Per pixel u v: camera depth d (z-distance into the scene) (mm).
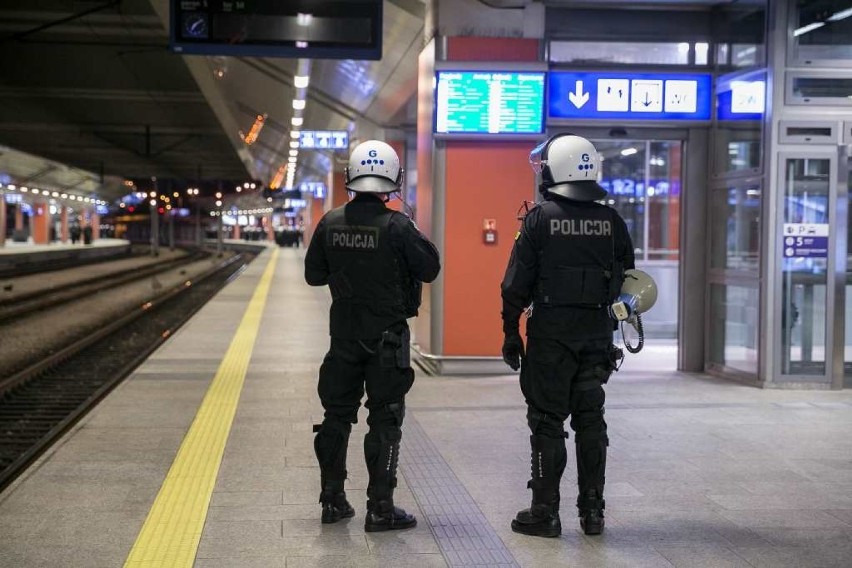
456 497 5246
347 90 19953
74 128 37312
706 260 10078
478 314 9828
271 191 49375
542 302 4531
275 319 16109
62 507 4992
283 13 9719
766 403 8133
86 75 25938
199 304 23000
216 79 22625
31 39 21688
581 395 4613
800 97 8758
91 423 7211
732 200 9641
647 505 5082
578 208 4582
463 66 9523
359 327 4598
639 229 12992
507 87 9562
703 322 10156
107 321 19250
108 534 4555
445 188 9750
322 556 4266
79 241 84688
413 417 7488
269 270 35125
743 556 4277
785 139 8766
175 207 74688
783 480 5594
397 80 16094
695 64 9938
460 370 9828
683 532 4621
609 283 4578
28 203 68312
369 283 4594
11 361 13258
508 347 4605
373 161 4672
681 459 6102
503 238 9797
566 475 5734
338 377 4691
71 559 4199
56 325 18266
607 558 4246
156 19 19781
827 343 8867
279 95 23656
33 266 43375
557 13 9820
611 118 9812
